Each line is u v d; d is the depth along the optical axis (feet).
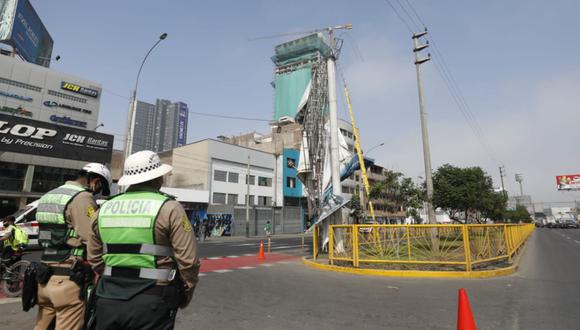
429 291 23.32
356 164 61.16
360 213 71.51
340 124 187.21
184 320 16.29
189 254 5.82
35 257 39.52
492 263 35.22
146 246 5.67
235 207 121.70
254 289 23.98
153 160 6.65
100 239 6.30
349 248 35.55
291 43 245.45
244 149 136.26
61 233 9.14
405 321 16.21
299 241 88.02
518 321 16.28
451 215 88.33
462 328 10.87
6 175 76.79
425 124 53.62
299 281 27.32
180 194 107.76
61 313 8.95
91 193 10.36
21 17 111.75
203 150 124.16
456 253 31.55
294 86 238.07
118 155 122.62
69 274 8.96
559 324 15.80
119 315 5.39
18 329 14.94
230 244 74.95
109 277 5.73
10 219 22.00
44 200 9.43
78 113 109.19
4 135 75.20
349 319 16.53
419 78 55.36
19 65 98.17
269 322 16.02
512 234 45.83
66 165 84.74
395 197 86.74
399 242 33.22
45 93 102.58
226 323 15.85
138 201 5.98
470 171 77.92
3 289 21.11
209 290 23.61
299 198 156.76
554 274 31.22
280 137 173.27
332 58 50.06
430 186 51.98
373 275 30.50
